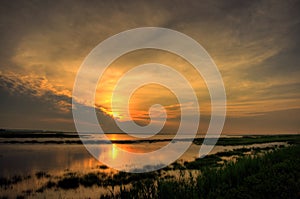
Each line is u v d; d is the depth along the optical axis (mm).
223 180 9750
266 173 10680
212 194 8055
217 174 10297
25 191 11719
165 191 8375
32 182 13539
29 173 16312
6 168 18453
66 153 30609
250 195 7773
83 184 13164
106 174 16094
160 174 16109
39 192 11539
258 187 8391
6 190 11852
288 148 19500
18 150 33125
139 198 8648
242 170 10984
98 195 11000
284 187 8047
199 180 9508
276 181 8898
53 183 13305
